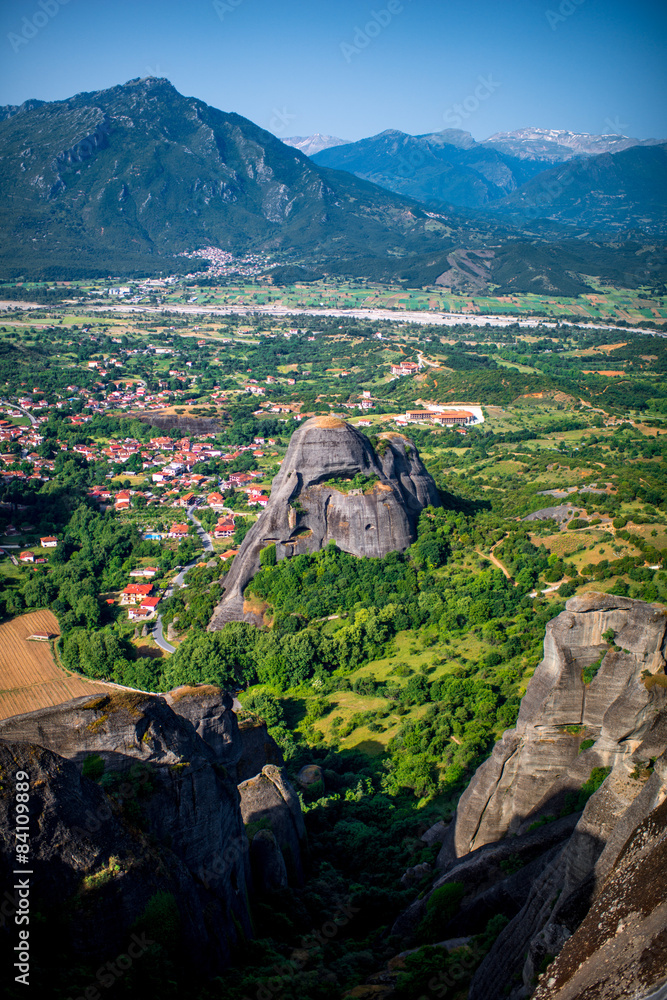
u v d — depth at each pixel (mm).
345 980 46688
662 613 55469
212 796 47719
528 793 57031
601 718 56500
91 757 44844
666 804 32062
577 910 36031
